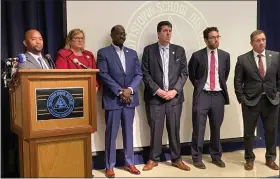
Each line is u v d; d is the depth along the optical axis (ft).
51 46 9.81
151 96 10.11
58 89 7.29
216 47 10.19
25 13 9.55
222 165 10.34
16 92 7.49
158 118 10.10
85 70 7.54
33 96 7.00
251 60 9.81
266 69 9.70
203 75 10.25
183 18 11.07
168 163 10.90
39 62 8.30
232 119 12.04
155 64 10.03
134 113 10.02
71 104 7.47
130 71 9.62
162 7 10.80
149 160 10.39
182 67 10.27
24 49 9.56
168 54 10.14
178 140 10.32
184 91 11.35
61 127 7.35
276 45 12.47
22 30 9.55
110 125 9.54
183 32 11.09
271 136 10.07
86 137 7.72
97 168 10.44
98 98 10.21
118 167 10.50
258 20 11.94
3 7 9.32
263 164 10.57
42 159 7.20
